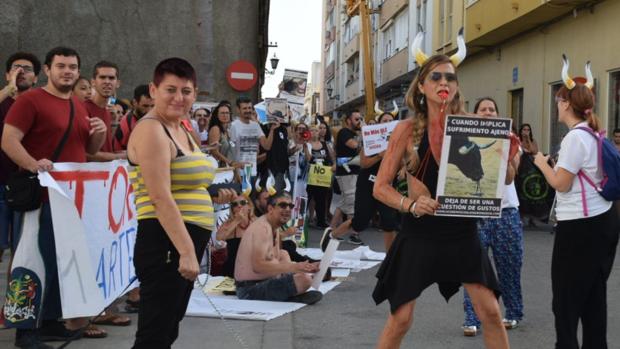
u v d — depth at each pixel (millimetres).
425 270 3945
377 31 41906
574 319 4719
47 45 15398
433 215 3865
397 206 3916
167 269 3682
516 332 6160
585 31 16844
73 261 5016
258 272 7195
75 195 5262
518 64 21297
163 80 3725
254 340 5750
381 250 11062
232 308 6773
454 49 25328
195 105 14086
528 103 20484
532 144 13680
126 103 9688
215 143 9781
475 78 25562
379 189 4023
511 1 18750
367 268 9305
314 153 14523
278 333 5973
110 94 6105
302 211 11180
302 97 12281
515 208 6117
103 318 5961
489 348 4066
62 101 5293
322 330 6188
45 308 5207
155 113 3771
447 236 3930
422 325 6391
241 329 6090
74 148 5332
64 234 4984
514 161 4211
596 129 4699
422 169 3961
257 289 7152
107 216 5754
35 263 5023
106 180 5711
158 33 15781
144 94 6719
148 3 15742
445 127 3770
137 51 15734
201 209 3814
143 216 3707
